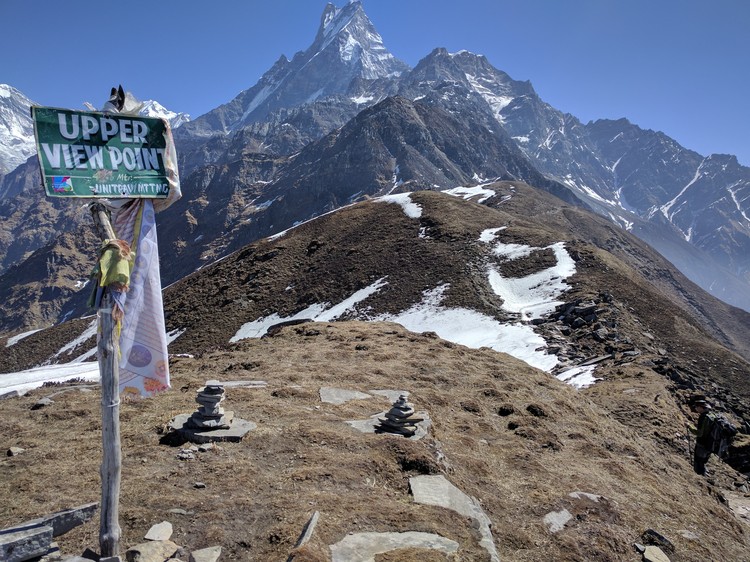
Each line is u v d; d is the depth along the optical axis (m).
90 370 32.25
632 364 30.73
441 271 60.66
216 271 82.50
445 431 12.52
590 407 19.14
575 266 56.03
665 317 46.31
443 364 18.55
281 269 75.81
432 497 8.84
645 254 171.00
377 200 94.31
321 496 8.20
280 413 11.77
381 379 15.91
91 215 6.25
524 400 16.59
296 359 17.97
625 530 10.15
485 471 10.87
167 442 9.93
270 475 8.90
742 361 40.12
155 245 6.50
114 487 5.96
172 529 7.20
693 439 20.59
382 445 10.32
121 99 6.26
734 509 16.30
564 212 162.88
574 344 37.56
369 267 67.50
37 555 6.02
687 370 34.81
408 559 6.86
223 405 12.08
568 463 12.77
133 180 6.26
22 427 11.05
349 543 7.16
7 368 81.12
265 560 6.79
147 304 6.40
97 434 10.48
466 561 7.34
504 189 165.00
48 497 7.78
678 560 9.80
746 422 26.47
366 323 26.73
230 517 7.59
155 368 6.40
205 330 65.38
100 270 5.78
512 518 9.45
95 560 5.97
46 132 5.77
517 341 39.75
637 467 14.41
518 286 54.62
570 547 8.89
